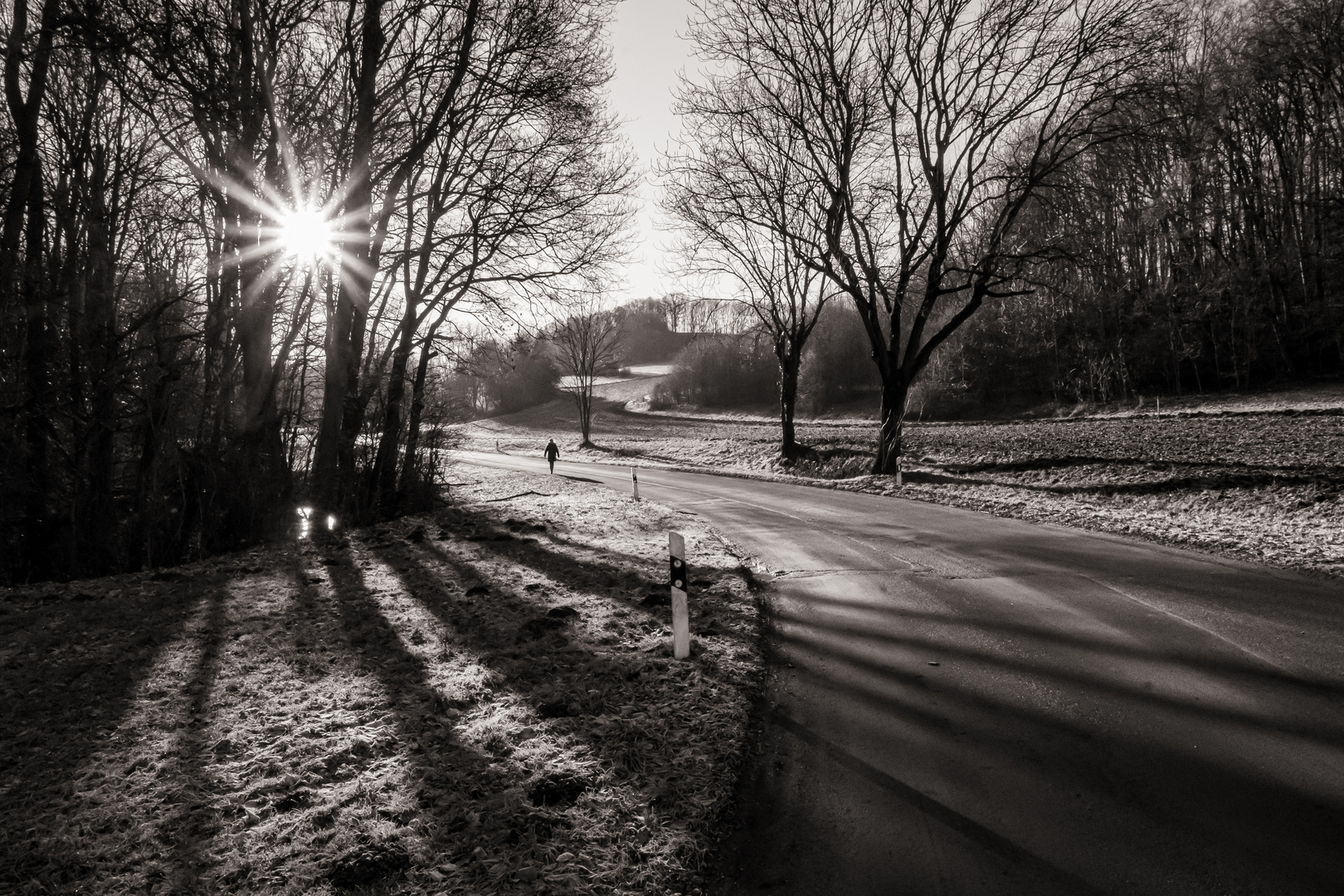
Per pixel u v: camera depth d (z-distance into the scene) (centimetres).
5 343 1181
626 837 382
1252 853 361
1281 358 4156
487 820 396
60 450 1258
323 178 1595
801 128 2395
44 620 840
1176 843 372
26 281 1231
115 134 1566
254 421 1486
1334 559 991
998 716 534
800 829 397
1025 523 1474
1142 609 793
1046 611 798
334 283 1802
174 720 541
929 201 2478
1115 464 2236
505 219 1825
